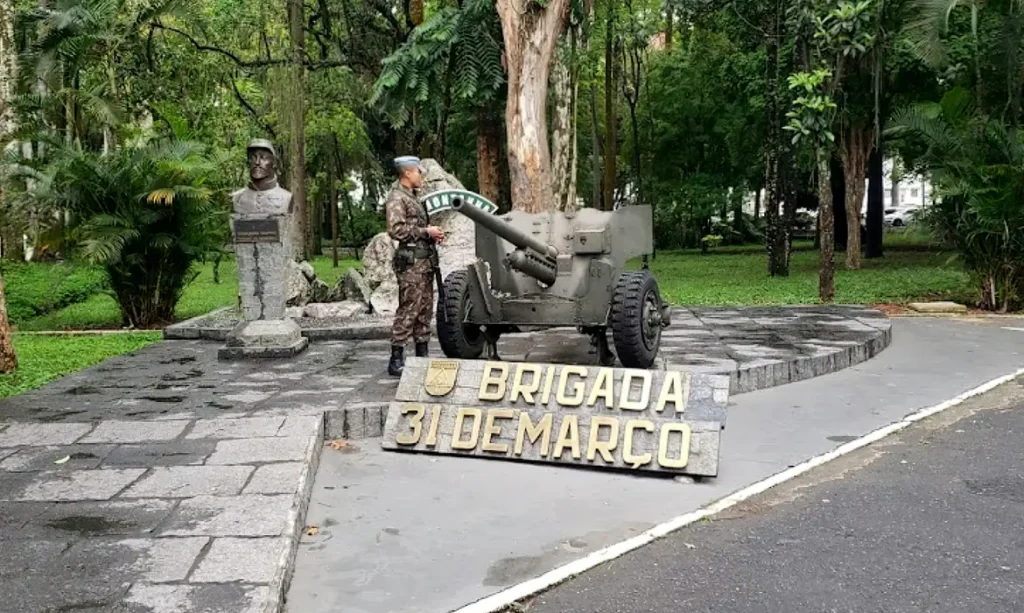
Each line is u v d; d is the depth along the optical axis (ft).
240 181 64.08
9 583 11.34
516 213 24.85
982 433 19.84
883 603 11.50
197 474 15.60
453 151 80.33
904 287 49.26
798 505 15.29
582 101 90.74
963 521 14.38
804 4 44.29
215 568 11.71
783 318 36.01
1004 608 11.29
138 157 37.70
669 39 89.30
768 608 11.42
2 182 42.22
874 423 20.92
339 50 65.82
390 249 38.32
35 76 49.47
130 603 10.74
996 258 40.98
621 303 22.39
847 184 62.80
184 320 39.99
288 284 37.91
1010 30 42.86
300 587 12.14
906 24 43.04
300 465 16.02
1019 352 30.45
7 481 15.40
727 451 18.67
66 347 32.71
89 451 17.11
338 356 27.91
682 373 17.85
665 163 90.74
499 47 46.19
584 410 17.97
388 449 18.75
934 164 42.75
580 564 12.75
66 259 39.65
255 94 74.84
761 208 138.51
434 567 12.80
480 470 17.47
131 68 58.13
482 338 24.64
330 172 80.33
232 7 59.21
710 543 13.62
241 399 21.38
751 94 66.18
